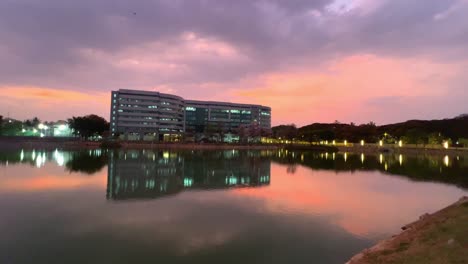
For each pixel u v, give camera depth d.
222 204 22.44
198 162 55.34
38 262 12.32
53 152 75.25
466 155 80.06
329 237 15.41
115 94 146.50
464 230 11.45
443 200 24.17
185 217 18.88
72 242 14.48
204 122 186.25
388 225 17.45
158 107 153.12
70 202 22.52
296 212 20.27
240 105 197.00
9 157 59.25
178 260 12.60
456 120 134.62
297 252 13.52
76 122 120.19
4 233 15.66
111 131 143.12
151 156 67.44
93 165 46.50
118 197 24.45
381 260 10.36
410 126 136.62
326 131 133.12
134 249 13.72
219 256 13.04
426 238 11.82
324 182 33.41
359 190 28.47
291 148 111.12
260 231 16.30
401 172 43.00
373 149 107.69
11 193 25.47
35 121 160.00
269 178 36.28
